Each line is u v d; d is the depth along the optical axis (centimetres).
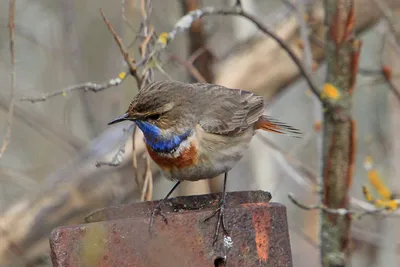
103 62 1705
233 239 694
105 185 1327
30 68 1873
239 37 1518
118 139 1378
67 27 1688
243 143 945
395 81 1546
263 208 708
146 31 971
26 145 1834
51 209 1339
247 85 1438
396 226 1497
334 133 998
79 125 1817
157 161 909
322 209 988
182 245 686
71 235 671
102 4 1753
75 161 1385
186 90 912
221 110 920
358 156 1553
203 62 1334
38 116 1670
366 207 1112
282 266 710
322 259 1013
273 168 1579
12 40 906
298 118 1852
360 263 1541
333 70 993
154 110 877
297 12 1178
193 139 893
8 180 1562
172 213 701
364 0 1402
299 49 1421
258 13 1667
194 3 1327
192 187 1327
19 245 1332
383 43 1332
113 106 1631
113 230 677
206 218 693
